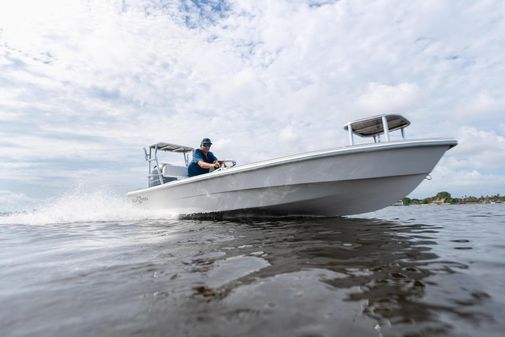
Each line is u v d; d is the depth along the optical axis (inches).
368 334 34.7
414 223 167.6
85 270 66.9
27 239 129.1
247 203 193.8
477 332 35.0
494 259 71.6
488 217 229.8
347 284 52.7
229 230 138.3
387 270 61.9
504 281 53.6
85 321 40.1
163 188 238.1
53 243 114.1
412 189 167.5
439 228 141.4
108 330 37.2
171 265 69.1
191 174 246.1
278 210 194.2
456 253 79.0
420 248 86.6
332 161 159.9
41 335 36.6
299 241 100.3
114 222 214.7
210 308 42.8
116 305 45.3
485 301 44.1
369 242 97.3
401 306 42.6
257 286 52.2
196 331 36.1
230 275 59.4
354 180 160.7
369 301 44.6
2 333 37.5
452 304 43.1
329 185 167.2
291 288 50.8
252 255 78.3
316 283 53.4
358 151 152.7
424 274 58.6
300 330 35.8
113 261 75.4
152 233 134.5
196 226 162.7
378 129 188.1
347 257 74.7
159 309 43.1
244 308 42.5
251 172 184.4
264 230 135.0
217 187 202.4
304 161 165.6
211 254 80.8
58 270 67.8
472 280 54.4
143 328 37.4
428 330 35.5
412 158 153.3
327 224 160.2
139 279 58.4
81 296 49.8
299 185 172.2
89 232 150.3
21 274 65.3
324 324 37.3
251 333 35.2
